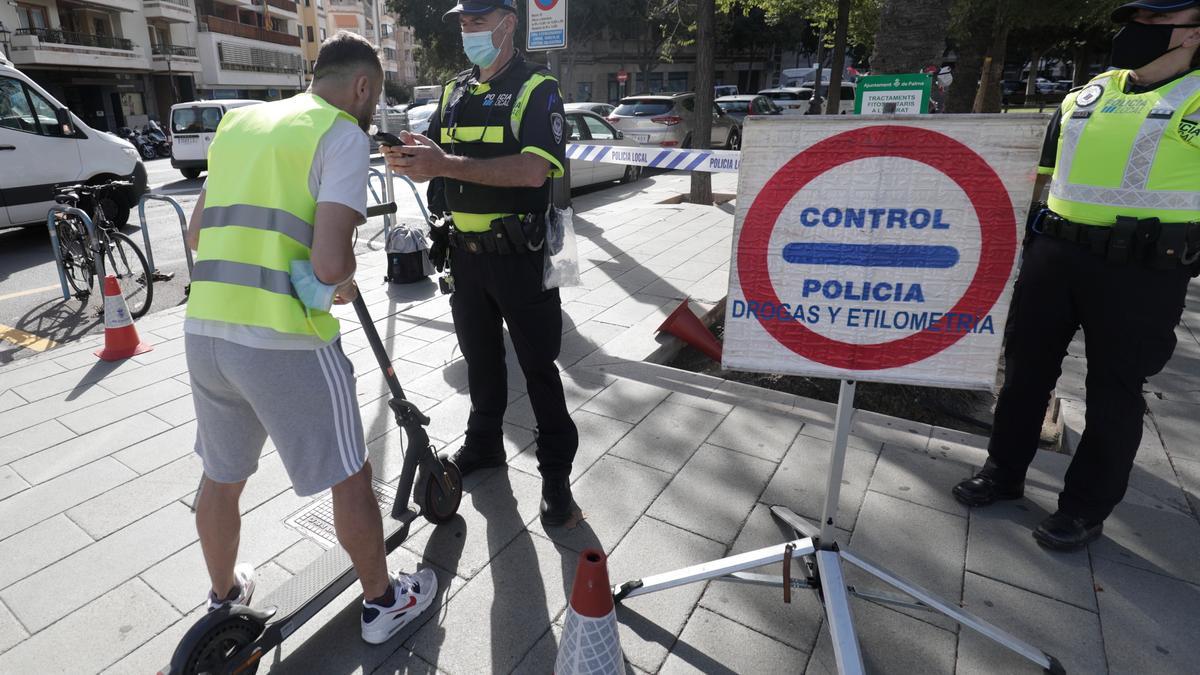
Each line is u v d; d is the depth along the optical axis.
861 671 1.77
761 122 1.73
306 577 2.12
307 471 1.83
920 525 2.61
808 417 3.46
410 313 5.09
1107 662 1.99
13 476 2.98
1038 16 14.28
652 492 2.83
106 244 5.82
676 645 2.07
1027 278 2.49
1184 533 2.56
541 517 2.63
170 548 2.53
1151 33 2.07
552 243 2.52
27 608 2.24
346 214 1.65
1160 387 3.83
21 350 4.95
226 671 1.80
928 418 3.85
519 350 2.59
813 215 1.79
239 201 1.68
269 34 47.00
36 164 7.82
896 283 1.80
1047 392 2.57
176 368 4.14
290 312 1.69
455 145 2.47
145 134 23.50
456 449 3.17
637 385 3.82
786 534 2.57
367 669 2.00
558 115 2.37
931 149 1.68
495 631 2.14
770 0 16.22
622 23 27.34
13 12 28.39
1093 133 2.22
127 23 34.38
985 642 2.08
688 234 7.52
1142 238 2.14
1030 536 2.54
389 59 56.81
